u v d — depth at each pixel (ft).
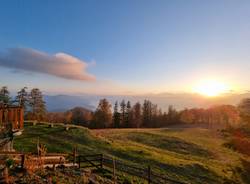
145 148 209.26
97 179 78.69
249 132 123.65
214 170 163.12
